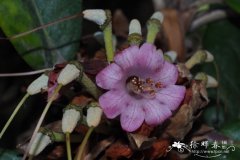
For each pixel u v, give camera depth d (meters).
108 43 0.28
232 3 0.35
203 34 0.40
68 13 0.32
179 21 0.36
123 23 0.37
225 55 0.38
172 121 0.27
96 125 0.25
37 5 0.32
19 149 0.28
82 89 0.28
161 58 0.27
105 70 0.26
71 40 0.33
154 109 0.26
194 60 0.30
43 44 0.32
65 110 0.25
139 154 0.26
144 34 0.35
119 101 0.26
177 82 0.27
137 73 0.27
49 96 0.27
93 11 0.28
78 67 0.26
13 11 0.31
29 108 0.40
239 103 0.38
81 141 0.27
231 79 0.38
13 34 0.31
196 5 0.38
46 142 0.26
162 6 0.38
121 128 0.27
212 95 0.37
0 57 0.42
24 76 0.41
